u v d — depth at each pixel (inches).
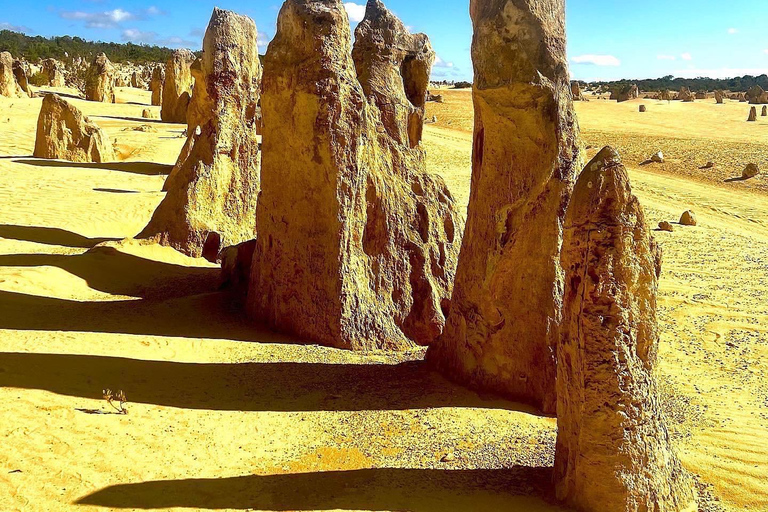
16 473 250.8
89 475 253.4
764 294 647.1
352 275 426.6
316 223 424.8
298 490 250.4
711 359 462.0
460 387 360.2
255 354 398.3
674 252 823.7
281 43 435.2
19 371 333.7
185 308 477.7
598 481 237.9
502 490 257.9
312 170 420.2
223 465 269.6
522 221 339.0
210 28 624.4
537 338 343.6
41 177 908.6
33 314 440.8
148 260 579.5
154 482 251.6
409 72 540.7
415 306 463.5
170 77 1643.7
